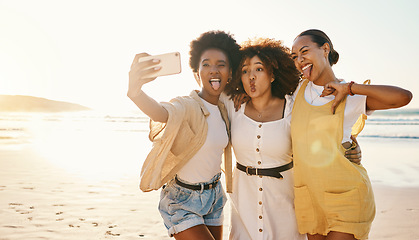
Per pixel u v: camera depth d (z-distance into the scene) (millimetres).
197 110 2646
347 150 2383
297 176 2553
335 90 2406
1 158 11766
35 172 9281
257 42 2865
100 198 6645
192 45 2980
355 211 2289
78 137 20406
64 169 9750
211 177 2742
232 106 2980
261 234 2799
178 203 2623
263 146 2750
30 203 6238
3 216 5477
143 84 2107
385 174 9422
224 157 3006
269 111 2850
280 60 2775
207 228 2672
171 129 2420
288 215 2803
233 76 2955
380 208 6234
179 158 2637
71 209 5906
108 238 4641
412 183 8234
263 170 2777
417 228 5125
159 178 2492
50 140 18297
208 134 2689
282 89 2836
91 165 10469
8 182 7992
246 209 2859
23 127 29047
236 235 2943
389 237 4805
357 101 2334
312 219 2516
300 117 2543
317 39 2512
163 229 4996
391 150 14734
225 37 2855
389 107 2250
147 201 6449
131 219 5422
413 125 29719
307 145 2459
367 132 24047
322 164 2379
